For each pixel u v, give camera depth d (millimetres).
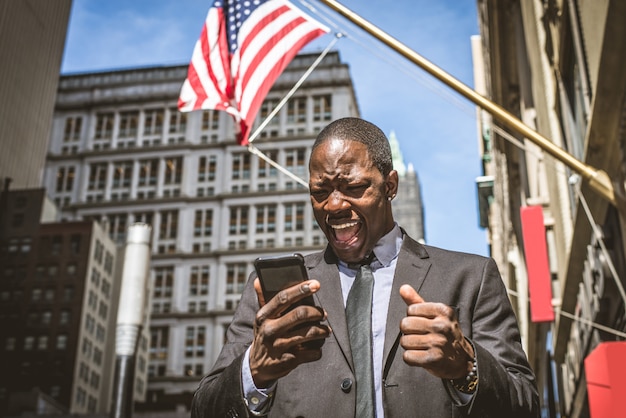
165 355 101188
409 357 2248
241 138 10234
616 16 7098
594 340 12117
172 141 115625
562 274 16172
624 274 9203
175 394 92812
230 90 10516
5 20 87750
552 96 15531
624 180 8320
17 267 87625
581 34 10234
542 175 18641
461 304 2725
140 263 13945
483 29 32062
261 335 2311
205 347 101188
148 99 118625
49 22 98125
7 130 88000
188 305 103625
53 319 84812
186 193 110938
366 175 2715
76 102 119562
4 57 87250
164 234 108500
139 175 113562
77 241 88562
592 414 8211
